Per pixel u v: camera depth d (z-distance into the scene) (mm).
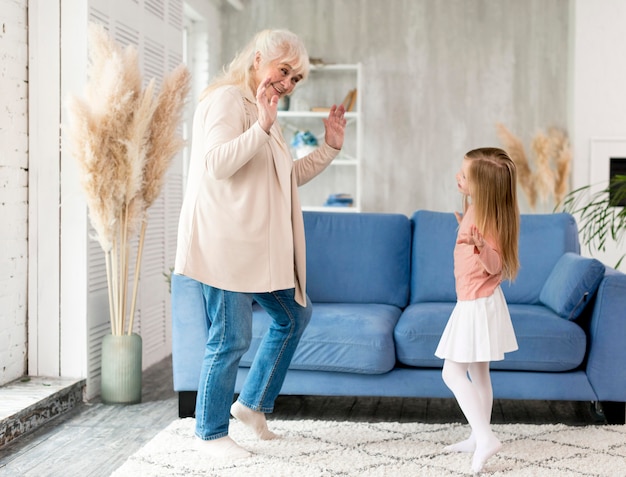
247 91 2912
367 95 7156
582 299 3420
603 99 6727
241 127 2832
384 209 7180
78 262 3854
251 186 2805
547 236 4043
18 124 3771
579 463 2844
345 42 7156
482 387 2963
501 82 7070
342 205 6875
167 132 3902
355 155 7180
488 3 7059
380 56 7133
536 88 7055
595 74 6727
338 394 3482
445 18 7090
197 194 2818
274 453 2949
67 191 3846
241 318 2826
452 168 7121
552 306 3605
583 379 3396
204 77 6668
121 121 3697
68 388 3701
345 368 3432
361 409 3754
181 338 3539
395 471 2750
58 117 3842
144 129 3748
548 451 2992
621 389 3361
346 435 3203
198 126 2867
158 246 4941
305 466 2795
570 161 6781
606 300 3363
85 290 3857
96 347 4000
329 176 7215
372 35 7137
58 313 3877
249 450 2984
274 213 2850
